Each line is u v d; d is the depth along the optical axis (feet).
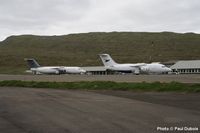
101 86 133.69
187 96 93.66
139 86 125.29
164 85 124.26
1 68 602.03
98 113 59.36
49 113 60.18
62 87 140.77
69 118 53.83
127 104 74.02
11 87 148.36
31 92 113.60
